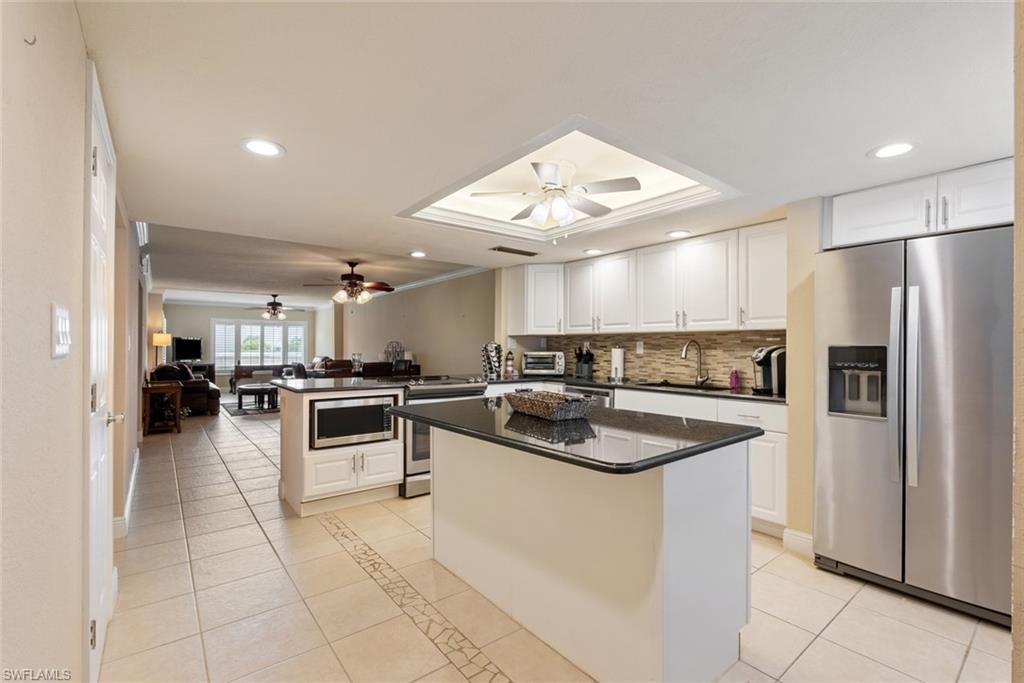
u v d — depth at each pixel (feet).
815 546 8.62
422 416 7.51
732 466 6.00
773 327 10.73
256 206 9.72
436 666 5.95
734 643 5.99
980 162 7.32
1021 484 1.53
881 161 7.33
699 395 11.38
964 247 6.99
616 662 5.49
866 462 7.96
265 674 5.77
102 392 6.05
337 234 12.13
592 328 15.34
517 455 6.89
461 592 7.70
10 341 2.49
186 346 39.32
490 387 14.85
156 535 9.97
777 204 9.52
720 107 5.72
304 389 11.14
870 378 8.10
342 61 4.80
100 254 5.75
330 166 7.57
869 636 6.57
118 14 4.08
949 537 7.12
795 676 5.77
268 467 15.55
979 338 6.86
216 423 24.08
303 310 47.50
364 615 7.03
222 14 4.09
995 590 6.74
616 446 5.24
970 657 6.12
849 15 4.09
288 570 8.44
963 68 4.90
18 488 2.62
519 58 4.75
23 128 2.65
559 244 13.43
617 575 5.48
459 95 5.46
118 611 7.08
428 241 12.94
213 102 5.61
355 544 9.59
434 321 25.29
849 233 8.75
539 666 5.97
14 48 2.48
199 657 6.07
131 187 8.57
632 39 4.44
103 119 5.55
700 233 12.05
